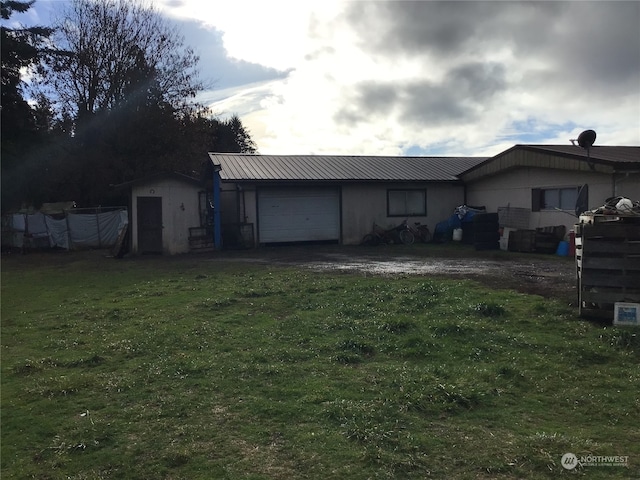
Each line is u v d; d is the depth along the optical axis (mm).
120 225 25047
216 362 5902
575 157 17016
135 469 3676
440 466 3656
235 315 8164
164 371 5652
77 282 12703
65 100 31625
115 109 31484
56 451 3959
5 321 8438
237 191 21141
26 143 28969
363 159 26609
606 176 16500
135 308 9086
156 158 31766
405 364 5762
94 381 5449
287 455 3818
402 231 22547
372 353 6195
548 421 4422
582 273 7402
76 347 6781
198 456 3830
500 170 20875
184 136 32969
